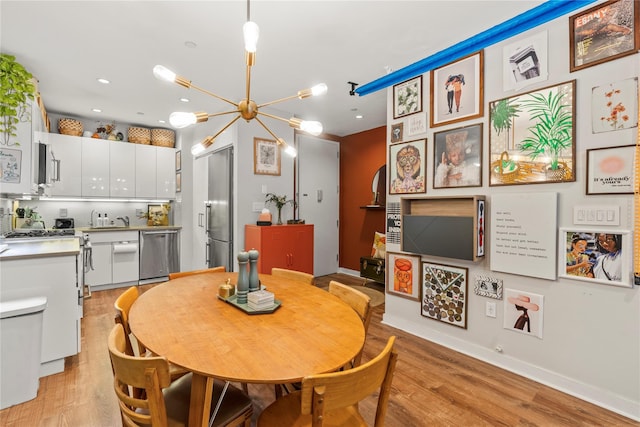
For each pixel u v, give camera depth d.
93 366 2.41
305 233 4.21
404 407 1.95
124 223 5.12
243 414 1.34
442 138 2.78
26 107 2.83
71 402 1.97
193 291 1.92
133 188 4.96
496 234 2.42
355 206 5.43
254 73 3.12
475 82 2.54
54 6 2.07
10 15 2.17
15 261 2.21
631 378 1.84
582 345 2.03
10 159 2.75
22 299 2.19
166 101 3.91
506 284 2.38
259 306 1.58
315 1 2.03
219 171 4.44
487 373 2.33
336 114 4.40
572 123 2.04
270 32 2.39
